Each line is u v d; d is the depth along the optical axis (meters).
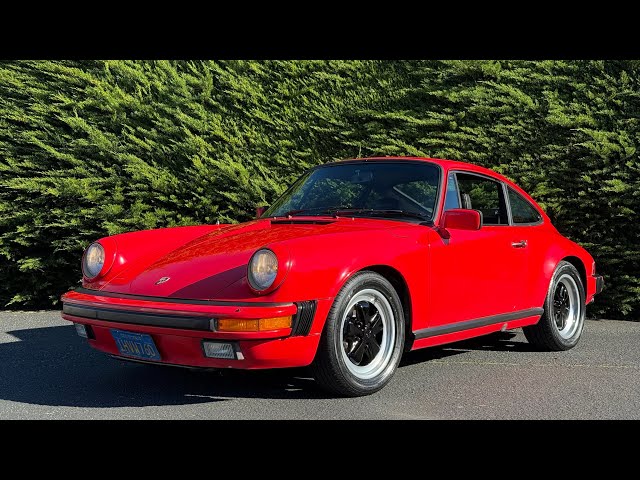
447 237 4.42
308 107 8.46
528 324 5.21
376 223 4.35
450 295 4.43
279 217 4.75
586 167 7.29
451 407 3.74
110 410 3.64
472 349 5.50
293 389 4.08
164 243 4.43
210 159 7.77
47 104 8.55
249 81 8.70
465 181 4.95
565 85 7.79
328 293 3.60
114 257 4.17
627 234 7.19
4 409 3.67
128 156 7.91
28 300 8.02
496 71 7.86
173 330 3.47
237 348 3.43
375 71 8.52
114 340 3.84
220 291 3.57
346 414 3.56
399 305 4.04
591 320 7.19
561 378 4.48
